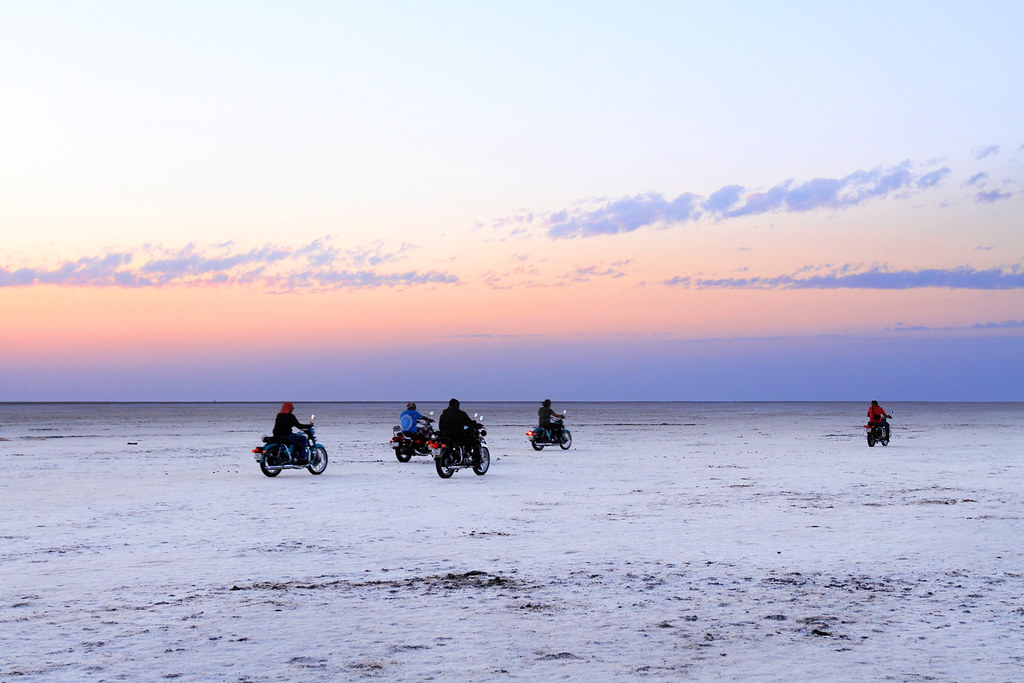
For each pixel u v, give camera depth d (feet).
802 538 37.99
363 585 28.48
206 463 90.17
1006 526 41.55
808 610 25.05
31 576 29.91
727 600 26.30
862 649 21.12
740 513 46.73
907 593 27.22
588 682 18.61
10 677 18.84
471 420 72.08
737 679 18.86
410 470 79.87
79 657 20.34
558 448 116.67
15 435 171.42
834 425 230.07
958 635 22.39
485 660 20.18
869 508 48.78
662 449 114.32
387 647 21.29
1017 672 19.33
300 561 32.78
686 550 35.01
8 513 47.44
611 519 44.47
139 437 162.30
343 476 73.20
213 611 24.90
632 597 26.71
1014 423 237.45
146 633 22.49
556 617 24.25
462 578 29.58
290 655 20.58
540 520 44.14
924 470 76.59
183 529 41.22
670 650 21.03
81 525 42.63
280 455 72.28
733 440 142.20
